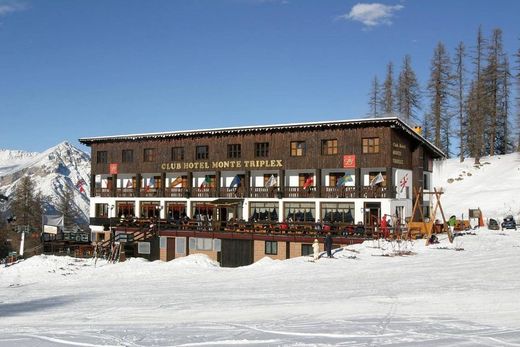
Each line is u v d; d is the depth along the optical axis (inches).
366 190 1807.3
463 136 3211.1
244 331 471.8
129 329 508.7
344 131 1856.5
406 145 1936.5
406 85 3221.0
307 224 1676.9
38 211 4921.3
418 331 443.2
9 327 567.5
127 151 2320.4
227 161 2058.3
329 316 553.0
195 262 1337.4
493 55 3186.5
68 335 481.7
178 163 2174.0
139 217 2134.6
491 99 3201.3
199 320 565.9
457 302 609.9
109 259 1664.6
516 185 2667.3
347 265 1104.2
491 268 949.2
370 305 617.6
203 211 2133.4
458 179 2977.4
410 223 1535.4
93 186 2396.7
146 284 1027.3
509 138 3280.0
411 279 861.2
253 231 1765.5
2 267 1614.2
